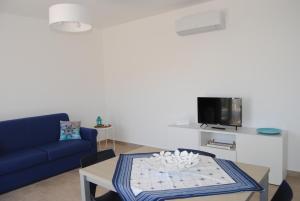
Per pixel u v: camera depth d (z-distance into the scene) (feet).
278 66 10.69
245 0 11.25
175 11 13.44
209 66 12.62
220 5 11.94
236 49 11.70
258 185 4.97
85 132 13.32
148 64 15.03
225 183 5.11
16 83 12.94
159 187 5.03
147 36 14.85
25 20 13.23
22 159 10.22
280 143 9.59
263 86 11.13
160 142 15.06
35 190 10.16
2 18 12.35
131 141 16.56
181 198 4.57
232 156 10.91
